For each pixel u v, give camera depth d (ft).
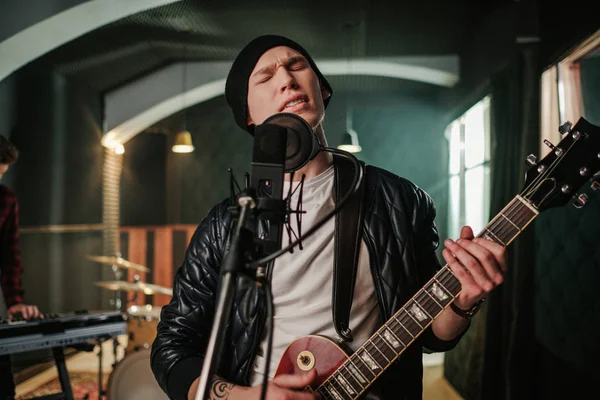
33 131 17.48
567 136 3.26
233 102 3.89
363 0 15.30
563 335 9.52
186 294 3.73
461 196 19.35
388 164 26.71
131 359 9.02
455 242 3.04
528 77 11.05
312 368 3.28
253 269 2.62
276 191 2.78
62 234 19.51
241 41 19.83
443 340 3.48
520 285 10.96
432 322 3.41
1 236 9.71
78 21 13.61
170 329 3.65
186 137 23.07
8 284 9.74
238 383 3.46
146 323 13.98
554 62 10.25
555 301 9.90
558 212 9.72
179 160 27.50
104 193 23.72
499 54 13.17
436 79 21.84
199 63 23.65
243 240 2.63
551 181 3.22
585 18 8.46
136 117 23.77
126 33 17.85
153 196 26.76
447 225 21.52
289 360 3.32
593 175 3.16
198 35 19.01
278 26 17.87
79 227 20.89
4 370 8.99
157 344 3.63
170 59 23.11
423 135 26.63
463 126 19.89
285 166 2.81
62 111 19.53
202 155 27.58
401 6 15.74
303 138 2.77
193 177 27.53
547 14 10.59
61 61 18.12
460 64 20.95
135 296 16.28
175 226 26.94
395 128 26.84
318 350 3.31
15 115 16.35
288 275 3.43
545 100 10.76
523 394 10.78
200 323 3.68
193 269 3.76
